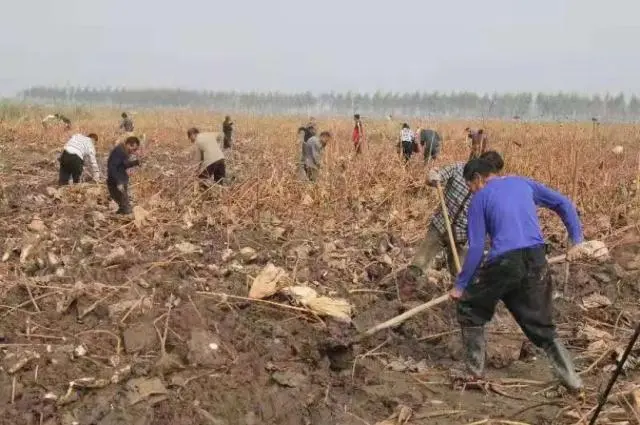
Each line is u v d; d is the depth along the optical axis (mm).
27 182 12422
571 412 4309
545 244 4590
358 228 8781
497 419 4273
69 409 4121
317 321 5559
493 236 4555
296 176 11250
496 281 4523
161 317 5082
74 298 5281
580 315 6066
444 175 6141
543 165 11234
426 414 4352
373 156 11891
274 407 4305
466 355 4809
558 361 4512
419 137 14320
